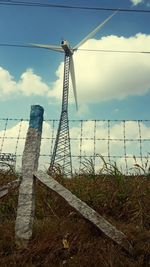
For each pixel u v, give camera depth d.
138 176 7.45
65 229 5.52
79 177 7.59
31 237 5.14
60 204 6.61
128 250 4.94
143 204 6.40
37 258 4.96
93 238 5.28
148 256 4.95
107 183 7.13
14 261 4.84
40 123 5.48
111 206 6.56
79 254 4.94
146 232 5.51
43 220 6.02
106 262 4.71
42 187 6.86
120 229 5.55
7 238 5.36
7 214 6.48
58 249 5.06
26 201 5.15
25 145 5.36
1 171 8.13
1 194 5.22
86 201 6.61
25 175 5.23
